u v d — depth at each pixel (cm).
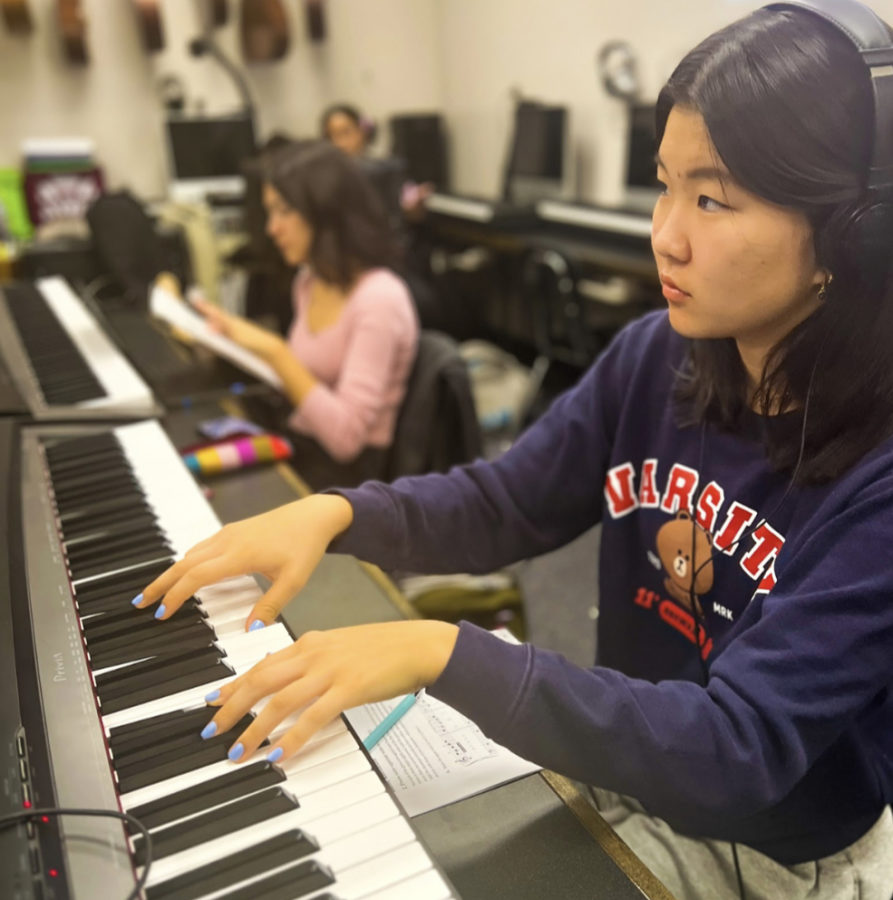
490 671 61
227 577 77
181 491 107
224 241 379
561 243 351
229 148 429
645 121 348
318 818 58
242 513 124
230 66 421
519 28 427
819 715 62
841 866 85
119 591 84
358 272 192
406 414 192
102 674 72
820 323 66
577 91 401
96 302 238
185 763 62
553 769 63
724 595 84
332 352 196
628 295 341
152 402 145
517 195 419
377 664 60
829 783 83
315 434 189
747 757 61
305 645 63
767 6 65
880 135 59
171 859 55
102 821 57
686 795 62
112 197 255
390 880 54
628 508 97
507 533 98
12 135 419
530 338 416
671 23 340
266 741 64
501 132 459
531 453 100
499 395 339
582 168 409
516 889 64
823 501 72
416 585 156
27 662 72
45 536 94
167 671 72
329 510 83
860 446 69
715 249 64
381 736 79
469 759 76
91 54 421
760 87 59
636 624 99
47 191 394
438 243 438
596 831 69
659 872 93
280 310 328
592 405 100
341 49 472
